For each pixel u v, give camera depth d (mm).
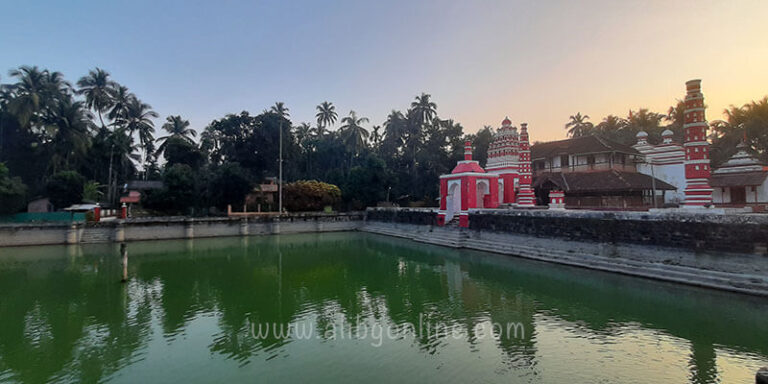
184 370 9055
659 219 16000
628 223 17125
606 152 30156
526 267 19766
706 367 8781
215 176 39844
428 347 10203
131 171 49344
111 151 42125
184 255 25922
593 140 32344
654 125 48531
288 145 49438
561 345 10195
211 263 23000
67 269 20969
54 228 29609
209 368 9148
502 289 15820
